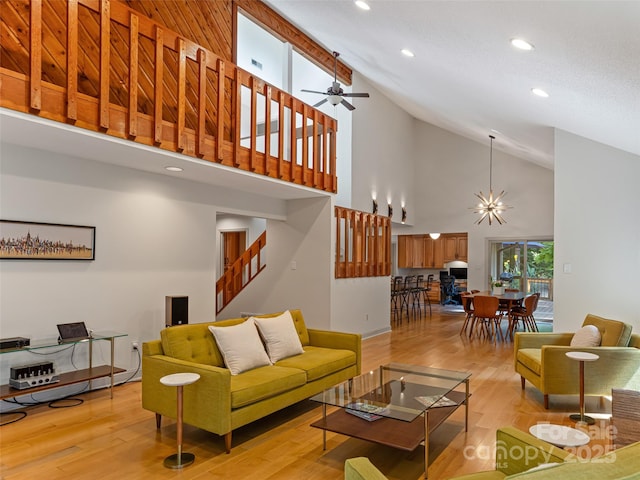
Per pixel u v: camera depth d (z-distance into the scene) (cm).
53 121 317
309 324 675
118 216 464
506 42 334
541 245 1077
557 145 577
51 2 417
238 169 475
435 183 1170
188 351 355
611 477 108
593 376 382
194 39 558
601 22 249
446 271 1309
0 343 353
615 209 550
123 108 362
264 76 932
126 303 471
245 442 327
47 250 404
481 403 414
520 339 463
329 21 528
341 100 672
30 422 361
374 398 317
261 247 796
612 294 549
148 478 272
